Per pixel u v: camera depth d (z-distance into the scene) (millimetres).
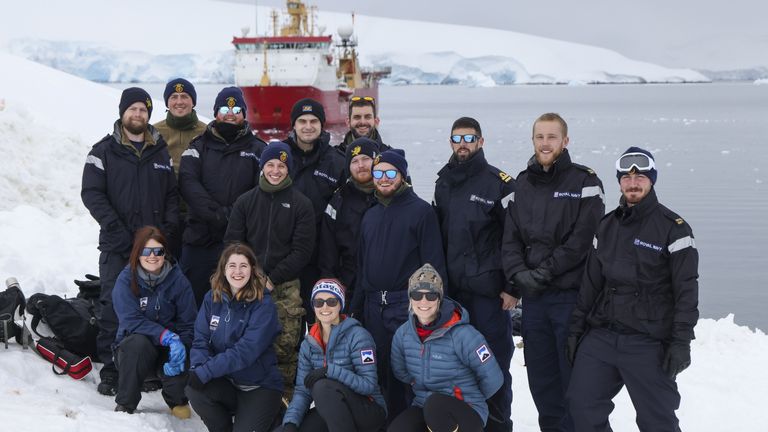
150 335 4547
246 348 4348
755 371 6965
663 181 28594
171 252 5129
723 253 15445
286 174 4855
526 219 4582
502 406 4832
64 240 8867
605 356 4184
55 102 16406
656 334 4051
